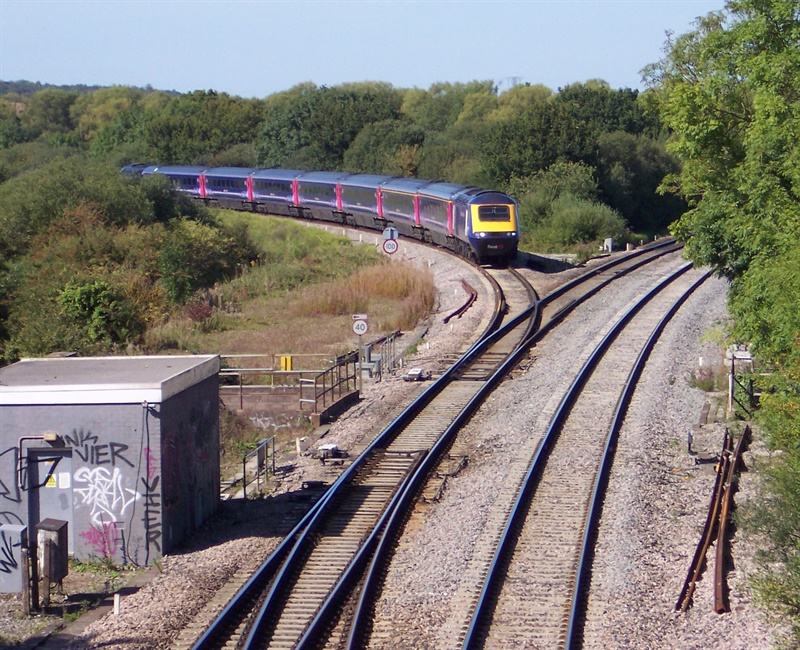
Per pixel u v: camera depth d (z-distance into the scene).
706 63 64.06
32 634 34.78
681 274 121.56
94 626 35.16
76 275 98.31
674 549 41.06
